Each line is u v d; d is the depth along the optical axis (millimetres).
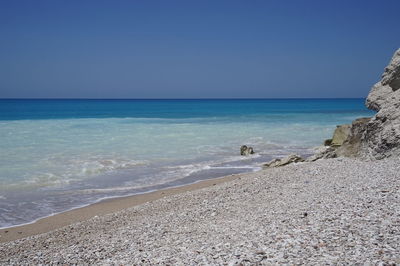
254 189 14977
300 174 16516
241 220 10539
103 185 19234
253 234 8641
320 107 129375
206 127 47656
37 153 26703
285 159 23578
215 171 23031
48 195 17266
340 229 7941
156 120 59438
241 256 7016
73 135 36844
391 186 11516
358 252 6590
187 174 22094
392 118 17266
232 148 31469
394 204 9453
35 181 19391
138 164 24266
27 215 14594
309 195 12203
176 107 121438
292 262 6414
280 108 118562
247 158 27312
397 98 17719
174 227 11000
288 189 14008
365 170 14992
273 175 17250
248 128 47031
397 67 19016
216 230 9828
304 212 9867
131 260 8055
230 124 52750
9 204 15875
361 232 7609
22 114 71625
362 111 98062
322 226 8320
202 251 7859
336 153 21234
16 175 20422
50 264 8812
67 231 12195
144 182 20031
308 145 33656
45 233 12234
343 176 14586
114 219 13180
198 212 12484
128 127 45969
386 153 16875
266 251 7141
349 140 21141
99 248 9672
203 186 18828
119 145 31203
